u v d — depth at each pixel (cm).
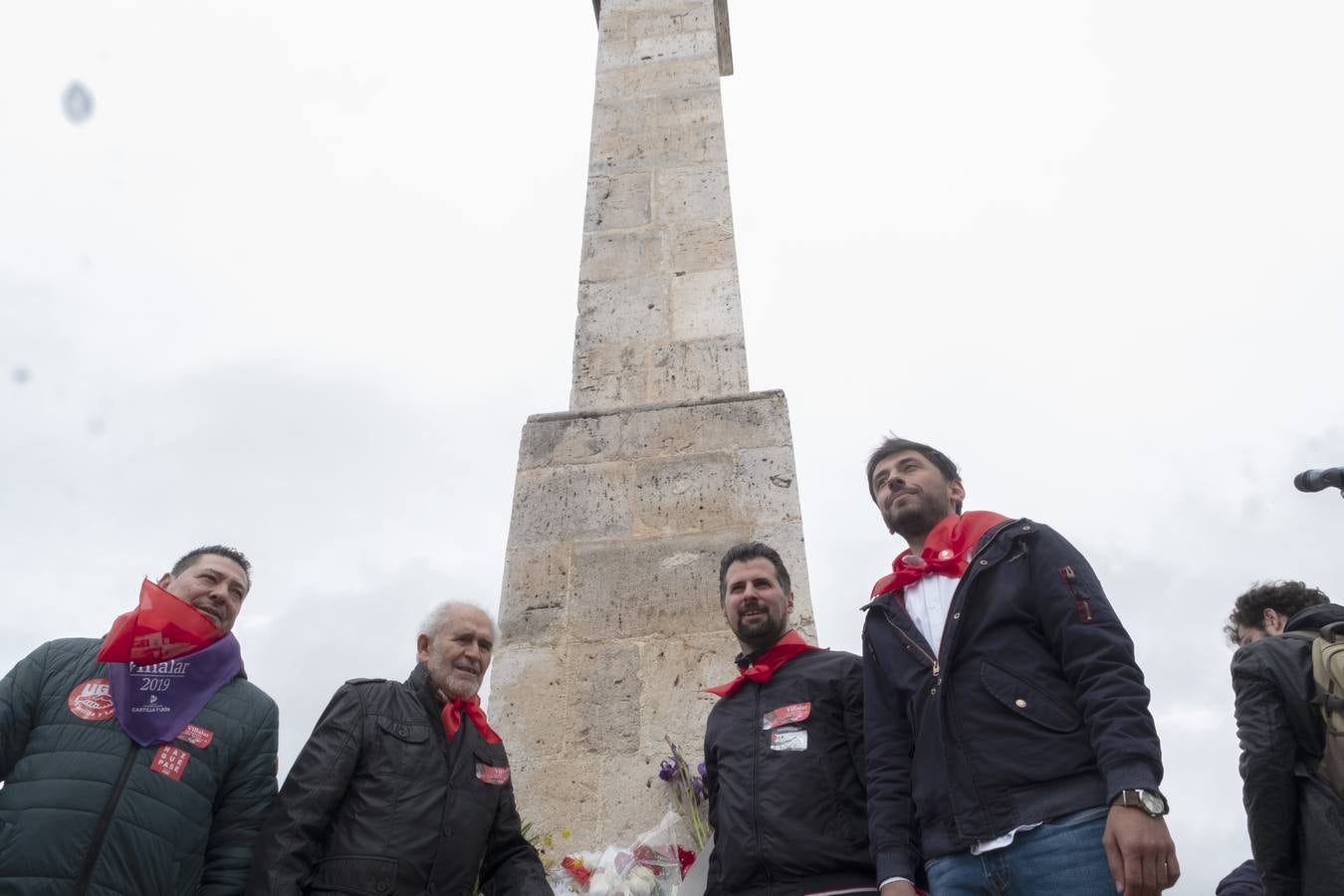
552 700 402
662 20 715
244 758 280
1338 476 327
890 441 325
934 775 249
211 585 299
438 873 269
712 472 464
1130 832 210
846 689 294
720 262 570
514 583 439
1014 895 228
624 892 317
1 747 261
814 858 264
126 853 249
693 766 373
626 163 631
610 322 552
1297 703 284
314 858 265
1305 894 274
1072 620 247
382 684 298
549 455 484
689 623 414
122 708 268
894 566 296
